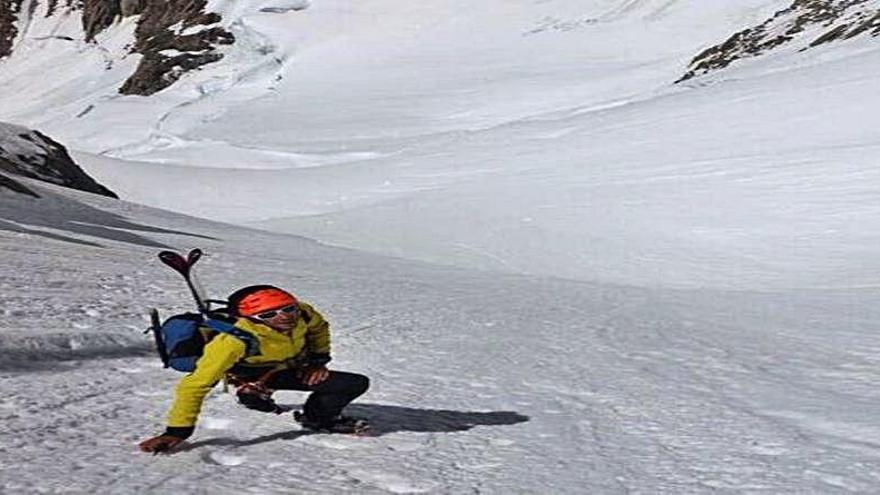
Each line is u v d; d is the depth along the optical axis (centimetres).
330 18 12962
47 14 19438
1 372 583
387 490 394
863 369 812
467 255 2980
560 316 1204
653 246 2934
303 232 3503
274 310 438
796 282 2336
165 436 427
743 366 821
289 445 460
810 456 479
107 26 17900
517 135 5594
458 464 442
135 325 823
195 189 5088
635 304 1487
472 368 748
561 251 2958
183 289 1136
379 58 11388
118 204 3112
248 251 2166
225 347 429
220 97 11138
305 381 457
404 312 1126
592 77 9194
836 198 3222
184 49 13275
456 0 12975
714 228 3069
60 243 1648
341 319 1015
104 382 589
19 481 370
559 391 664
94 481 376
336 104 9400
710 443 507
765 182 3528
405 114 8606
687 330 1101
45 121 12450
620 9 11888
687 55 9362
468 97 8975
